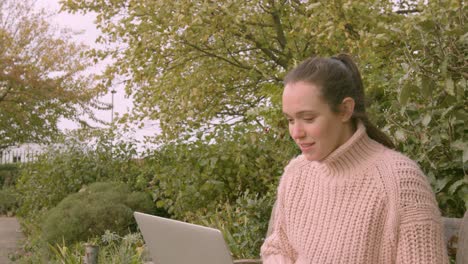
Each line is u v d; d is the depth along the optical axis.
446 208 2.83
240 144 5.77
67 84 17.61
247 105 8.75
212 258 1.66
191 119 8.14
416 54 2.85
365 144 1.75
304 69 1.71
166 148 6.70
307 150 1.73
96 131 8.02
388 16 5.49
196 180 5.93
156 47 7.73
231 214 5.24
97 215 6.16
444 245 1.65
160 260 1.90
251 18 7.93
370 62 3.76
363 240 1.70
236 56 8.70
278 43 8.66
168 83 8.27
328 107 1.67
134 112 8.68
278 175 5.15
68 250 5.18
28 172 8.61
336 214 1.77
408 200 1.63
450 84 2.53
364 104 1.78
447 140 2.74
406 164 1.69
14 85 16.70
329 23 5.59
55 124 17.98
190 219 5.79
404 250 1.62
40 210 8.03
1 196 11.27
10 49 16.73
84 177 7.79
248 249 4.27
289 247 1.95
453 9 2.61
